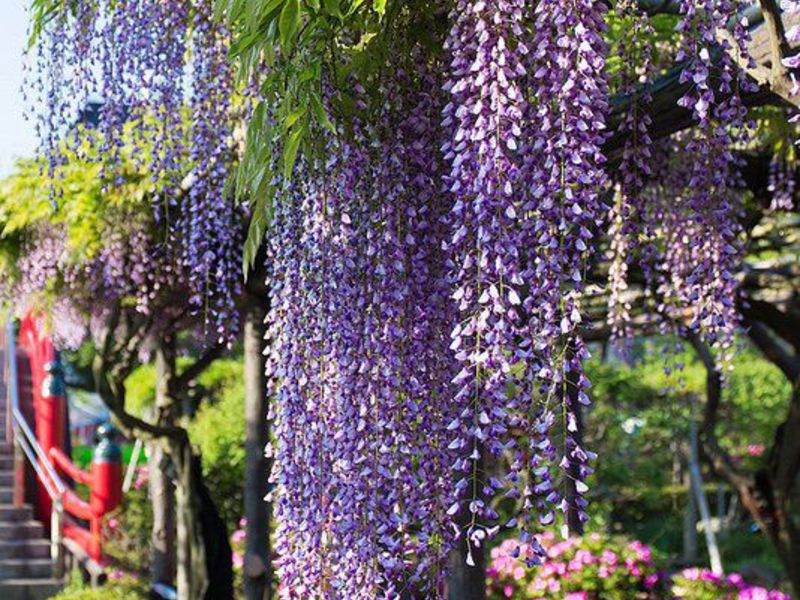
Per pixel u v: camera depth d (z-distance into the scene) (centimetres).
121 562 929
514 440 235
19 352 1127
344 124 284
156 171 417
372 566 269
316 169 285
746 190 538
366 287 280
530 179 244
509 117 235
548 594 747
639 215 309
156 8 381
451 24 285
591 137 232
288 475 280
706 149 287
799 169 498
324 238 282
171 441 670
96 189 519
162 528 802
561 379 230
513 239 237
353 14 283
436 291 285
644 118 292
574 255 235
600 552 762
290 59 278
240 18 286
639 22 297
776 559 1312
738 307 589
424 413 281
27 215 580
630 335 469
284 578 279
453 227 257
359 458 272
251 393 614
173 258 548
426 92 291
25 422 987
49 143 383
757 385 1370
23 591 895
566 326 229
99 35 379
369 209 284
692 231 354
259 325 608
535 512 235
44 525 973
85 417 1745
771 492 645
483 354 233
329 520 274
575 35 231
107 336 624
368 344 277
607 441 1443
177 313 609
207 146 391
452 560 329
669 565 1280
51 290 622
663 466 1548
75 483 1176
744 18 246
